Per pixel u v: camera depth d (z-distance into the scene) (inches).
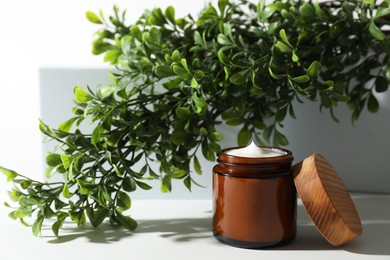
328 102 39.0
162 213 43.1
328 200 33.3
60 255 34.4
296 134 47.4
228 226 35.0
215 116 41.6
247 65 40.9
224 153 35.7
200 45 43.1
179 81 38.0
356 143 47.0
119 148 37.2
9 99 67.1
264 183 34.0
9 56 66.6
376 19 39.9
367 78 42.5
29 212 37.0
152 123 39.0
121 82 42.1
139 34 41.2
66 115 45.4
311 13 40.0
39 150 66.9
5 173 36.8
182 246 35.7
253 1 58.2
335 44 42.1
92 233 38.5
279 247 35.3
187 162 39.7
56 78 45.1
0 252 35.0
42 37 65.7
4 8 65.8
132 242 36.5
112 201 36.3
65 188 35.9
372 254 34.0
